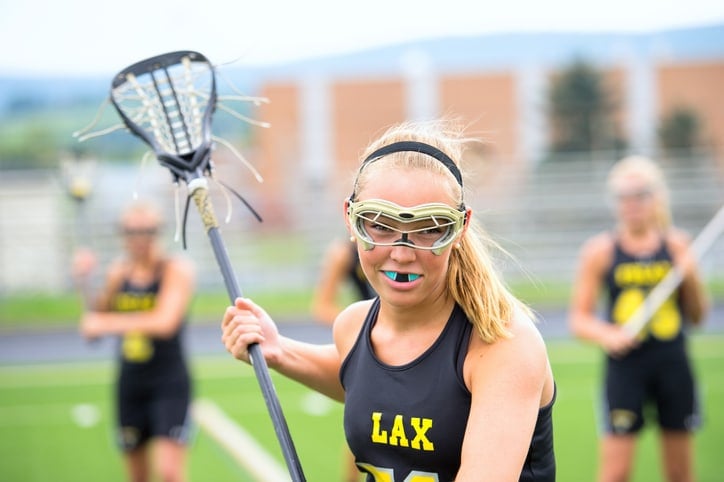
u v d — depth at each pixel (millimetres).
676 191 21312
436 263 2518
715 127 29906
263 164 25844
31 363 13414
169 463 6508
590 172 21500
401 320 2678
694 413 6473
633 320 6414
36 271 19406
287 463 2770
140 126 3236
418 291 2539
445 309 2648
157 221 6918
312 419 9477
